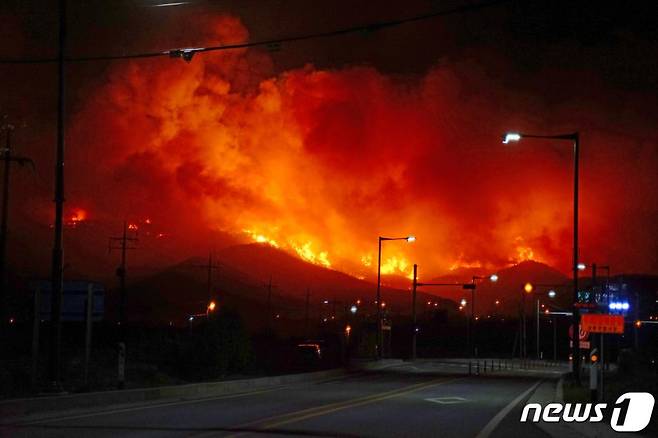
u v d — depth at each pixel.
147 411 21.89
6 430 16.83
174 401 26.08
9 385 25.14
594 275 47.22
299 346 61.12
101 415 20.56
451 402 27.53
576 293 35.91
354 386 37.31
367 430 17.89
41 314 25.22
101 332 55.62
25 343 40.69
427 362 82.00
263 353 66.19
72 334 52.47
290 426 18.27
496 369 67.19
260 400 27.02
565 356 117.69
